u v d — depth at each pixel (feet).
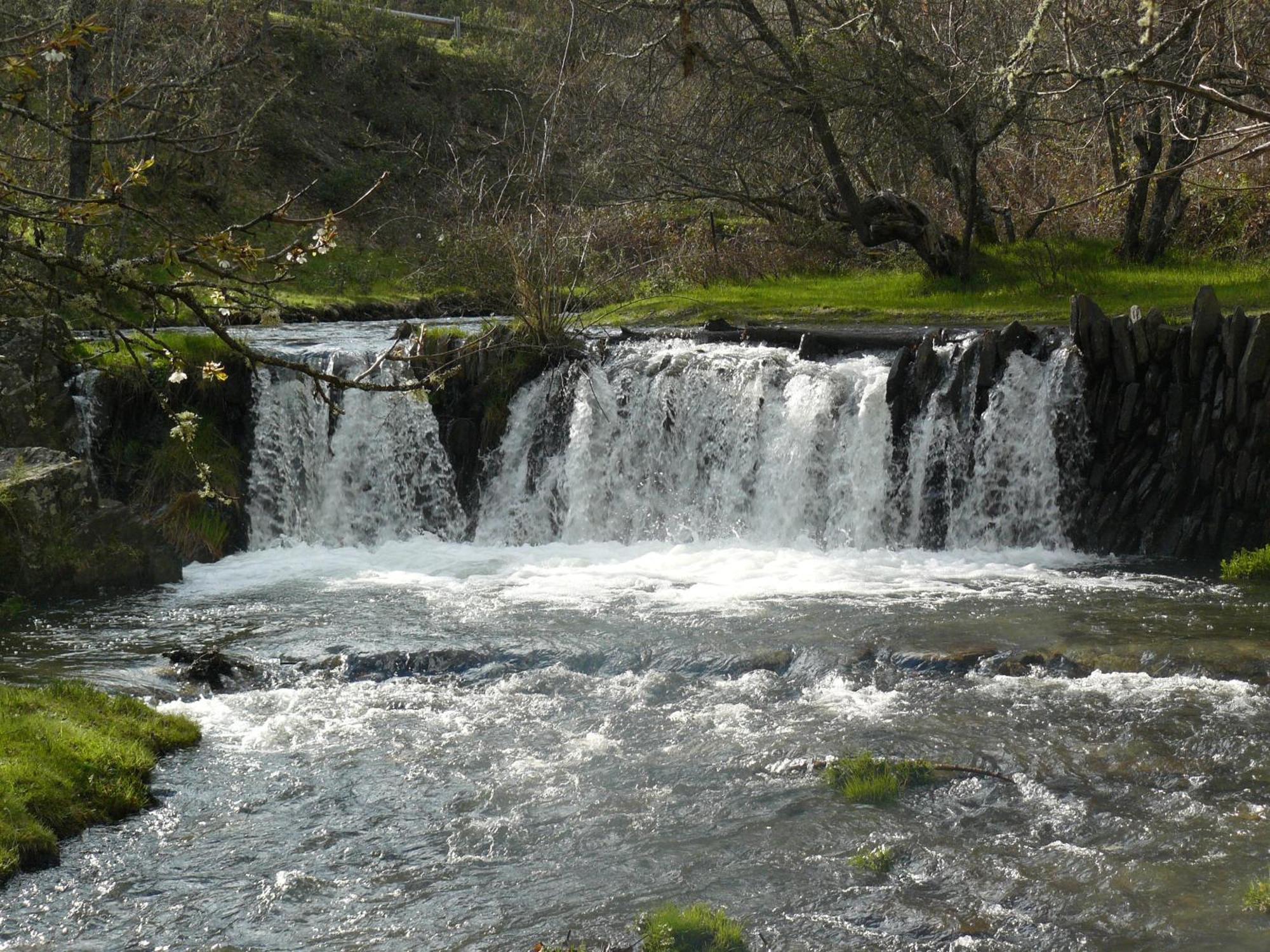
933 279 71.46
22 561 39.14
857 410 46.85
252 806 24.52
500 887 21.36
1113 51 44.73
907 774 25.02
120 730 26.78
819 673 31.22
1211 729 26.84
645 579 41.19
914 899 20.52
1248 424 42.39
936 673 31.01
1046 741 26.58
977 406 45.93
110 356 47.14
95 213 13.96
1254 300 55.72
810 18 74.28
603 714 29.25
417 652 32.91
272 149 107.34
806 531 46.98
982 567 41.96
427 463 50.24
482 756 26.89
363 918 20.43
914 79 66.69
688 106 82.02
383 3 138.72
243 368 49.39
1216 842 22.03
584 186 80.84
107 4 61.67
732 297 69.10
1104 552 44.50
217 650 32.81
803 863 21.85
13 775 23.31
